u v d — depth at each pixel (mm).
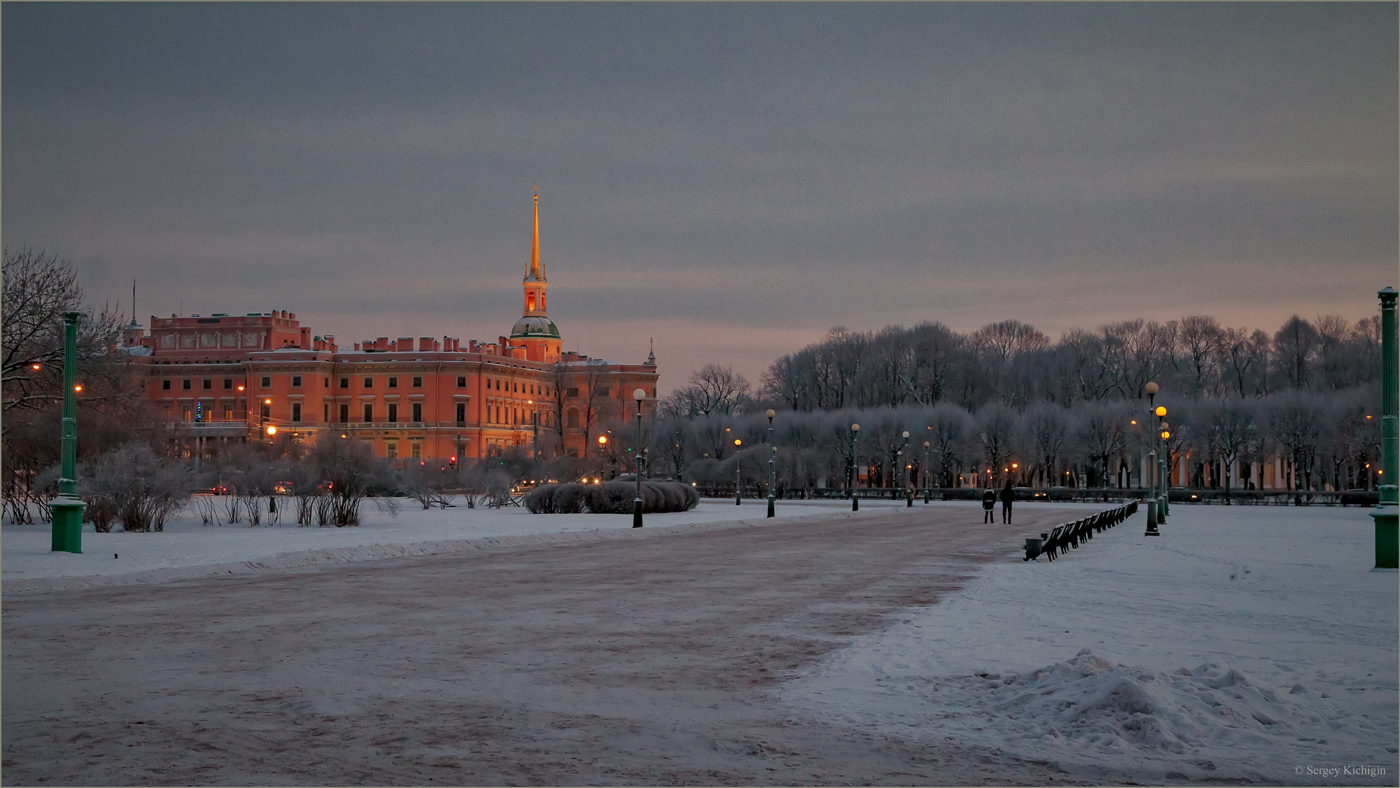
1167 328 145875
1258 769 9742
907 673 13938
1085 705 11250
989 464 124000
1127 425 115500
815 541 42594
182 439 78125
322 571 28422
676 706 12133
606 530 46469
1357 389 108375
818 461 122250
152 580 25641
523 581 25828
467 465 128625
